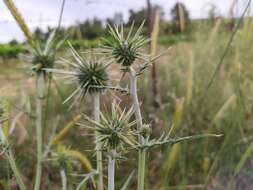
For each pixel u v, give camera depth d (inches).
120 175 15.8
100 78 7.2
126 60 6.4
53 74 9.2
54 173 14.4
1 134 8.2
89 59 7.4
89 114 16.7
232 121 16.4
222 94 19.4
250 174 14.6
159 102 18.9
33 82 18.7
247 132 17.1
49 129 16.3
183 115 18.1
